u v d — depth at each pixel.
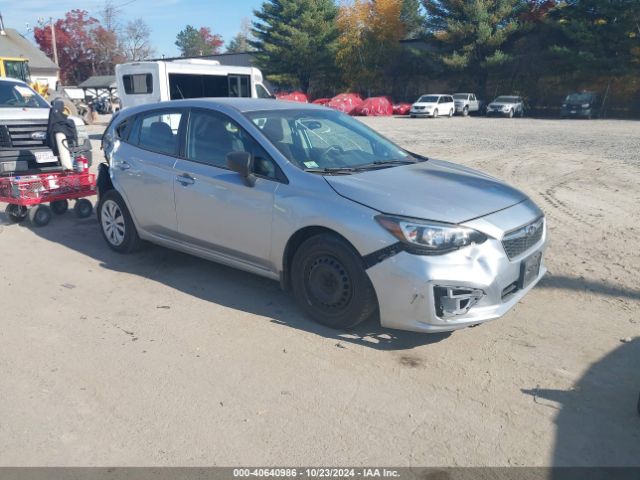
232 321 4.42
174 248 5.43
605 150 15.74
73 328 4.30
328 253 4.06
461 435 3.04
